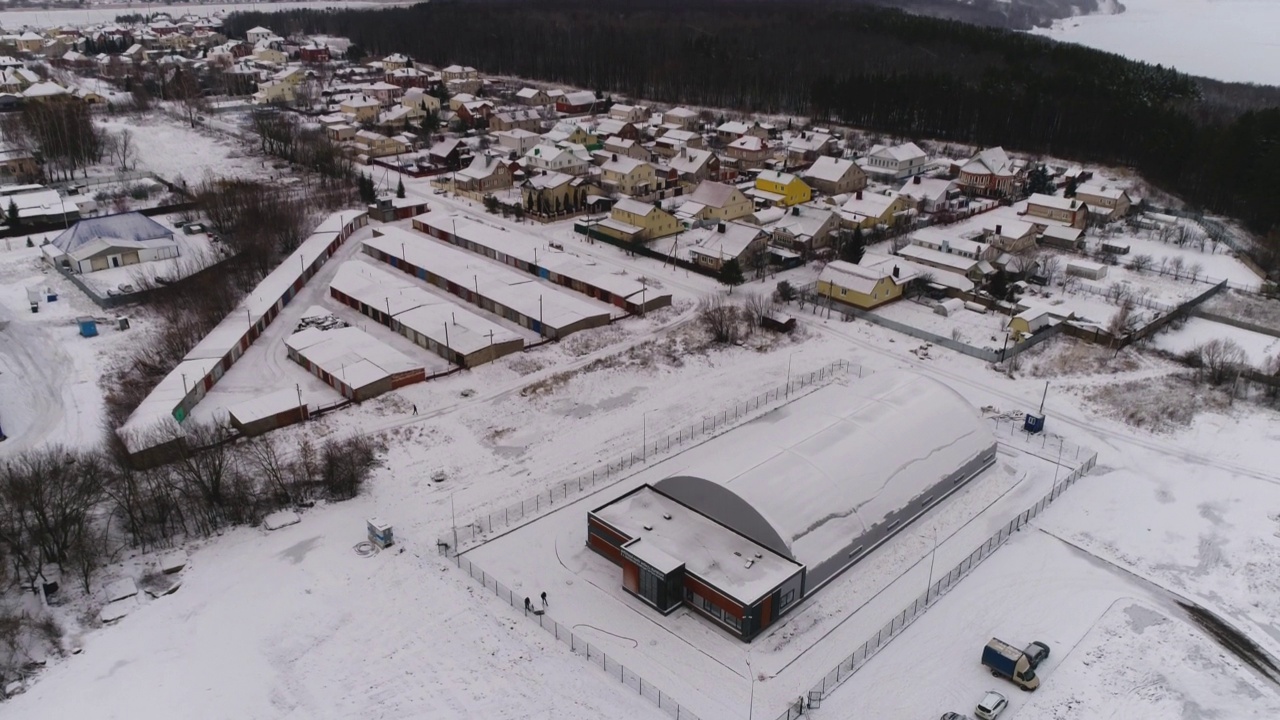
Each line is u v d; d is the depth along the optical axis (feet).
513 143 559.38
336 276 339.77
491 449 228.84
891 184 504.02
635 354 284.20
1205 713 148.56
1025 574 183.93
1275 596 178.09
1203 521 202.08
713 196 427.33
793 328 305.53
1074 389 264.11
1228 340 287.28
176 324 294.87
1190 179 485.97
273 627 163.84
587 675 154.61
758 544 178.81
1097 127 558.97
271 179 487.20
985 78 636.48
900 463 202.18
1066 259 377.30
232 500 195.11
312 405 248.93
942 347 293.43
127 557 182.91
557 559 186.50
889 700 150.41
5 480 186.80
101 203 428.15
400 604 170.81
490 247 378.32
